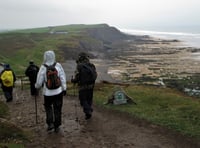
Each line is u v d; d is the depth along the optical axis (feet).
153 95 68.74
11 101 65.31
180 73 197.57
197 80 170.19
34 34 446.19
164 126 43.91
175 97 66.90
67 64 269.85
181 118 47.88
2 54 267.80
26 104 61.67
